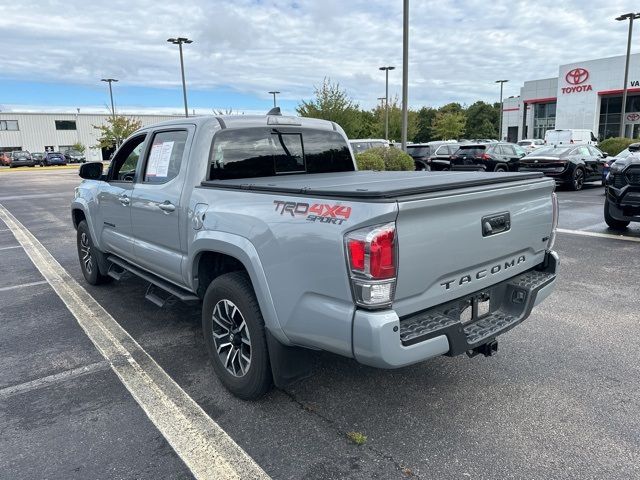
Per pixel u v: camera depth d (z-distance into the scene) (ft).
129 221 15.07
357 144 64.08
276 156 13.78
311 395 11.21
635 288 18.51
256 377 10.34
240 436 9.71
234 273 10.82
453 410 10.52
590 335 14.30
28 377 12.37
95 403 11.05
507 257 10.57
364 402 10.90
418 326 8.65
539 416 10.23
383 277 7.86
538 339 14.07
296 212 8.94
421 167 69.15
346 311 8.21
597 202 42.68
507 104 201.05
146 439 9.67
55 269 23.41
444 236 8.76
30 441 9.67
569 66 146.20
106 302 18.13
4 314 17.06
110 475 8.65
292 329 9.20
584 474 8.46
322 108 99.35
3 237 33.14
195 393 11.42
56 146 232.12
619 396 10.97
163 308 17.34
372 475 8.52
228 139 12.70
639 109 138.21
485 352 10.17
